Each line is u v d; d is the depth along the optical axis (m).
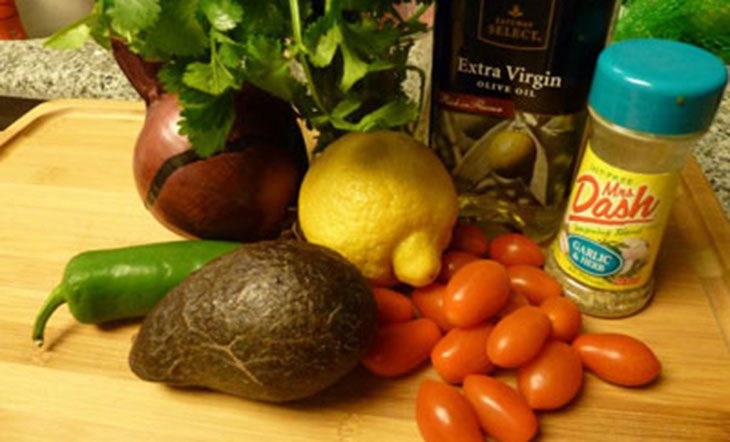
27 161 0.73
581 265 0.53
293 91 0.50
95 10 0.48
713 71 0.42
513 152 0.57
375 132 0.52
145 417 0.48
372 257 0.51
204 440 0.46
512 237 0.57
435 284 0.54
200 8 0.45
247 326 0.42
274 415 0.47
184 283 0.46
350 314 0.43
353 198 0.49
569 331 0.49
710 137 0.78
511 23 0.51
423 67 0.65
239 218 0.56
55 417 0.48
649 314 0.54
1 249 0.62
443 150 0.60
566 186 0.59
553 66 0.52
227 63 0.45
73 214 0.66
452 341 0.48
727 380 0.49
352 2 0.47
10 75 0.94
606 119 0.45
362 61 0.47
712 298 0.55
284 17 0.48
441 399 0.44
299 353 0.42
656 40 0.46
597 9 0.49
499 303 0.48
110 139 0.77
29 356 0.52
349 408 0.48
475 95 0.55
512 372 0.50
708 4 0.79
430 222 0.50
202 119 0.47
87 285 0.50
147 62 0.51
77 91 0.93
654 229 0.49
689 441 0.45
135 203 0.67
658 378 0.49
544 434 0.46
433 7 0.58
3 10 1.08
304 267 0.43
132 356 0.47
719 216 0.62
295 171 0.58
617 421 0.47
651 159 0.47
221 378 0.44
